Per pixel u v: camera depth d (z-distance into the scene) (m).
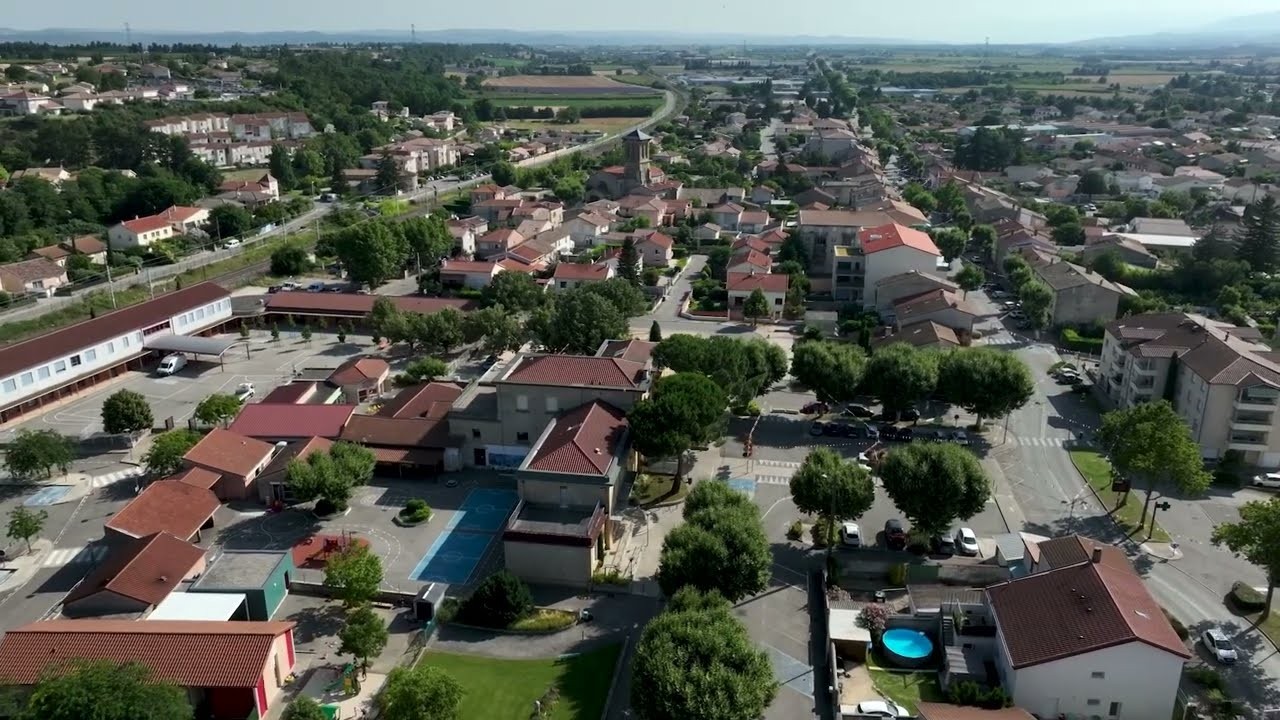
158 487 91.38
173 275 191.25
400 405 114.50
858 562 85.06
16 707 59.00
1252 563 78.56
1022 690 64.25
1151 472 90.50
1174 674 62.03
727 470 106.12
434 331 140.00
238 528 92.88
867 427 116.00
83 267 188.12
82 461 107.75
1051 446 113.06
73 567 85.25
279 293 166.62
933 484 84.19
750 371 119.44
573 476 85.75
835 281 176.50
